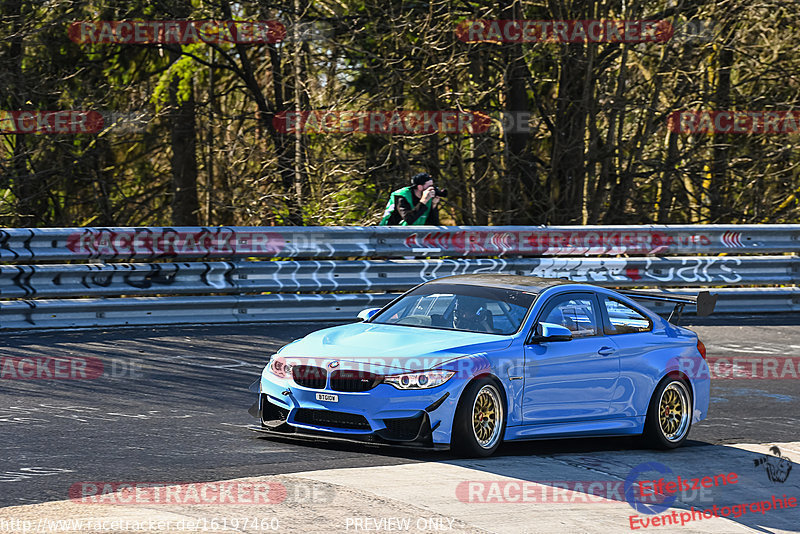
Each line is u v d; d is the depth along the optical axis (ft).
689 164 192.13
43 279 108.27
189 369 91.66
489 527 48.19
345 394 63.98
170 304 114.83
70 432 66.64
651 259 145.28
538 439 69.05
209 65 196.24
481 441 64.95
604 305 75.66
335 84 181.06
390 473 57.47
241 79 209.26
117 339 103.96
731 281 149.18
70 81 180.65
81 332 106.93
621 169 189.88
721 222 201.46
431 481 56.03
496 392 65.77
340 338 68.69
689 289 148.77
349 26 175.01
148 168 213.05
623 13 181.68
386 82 172.86
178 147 208.54
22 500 49.34
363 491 52.75
